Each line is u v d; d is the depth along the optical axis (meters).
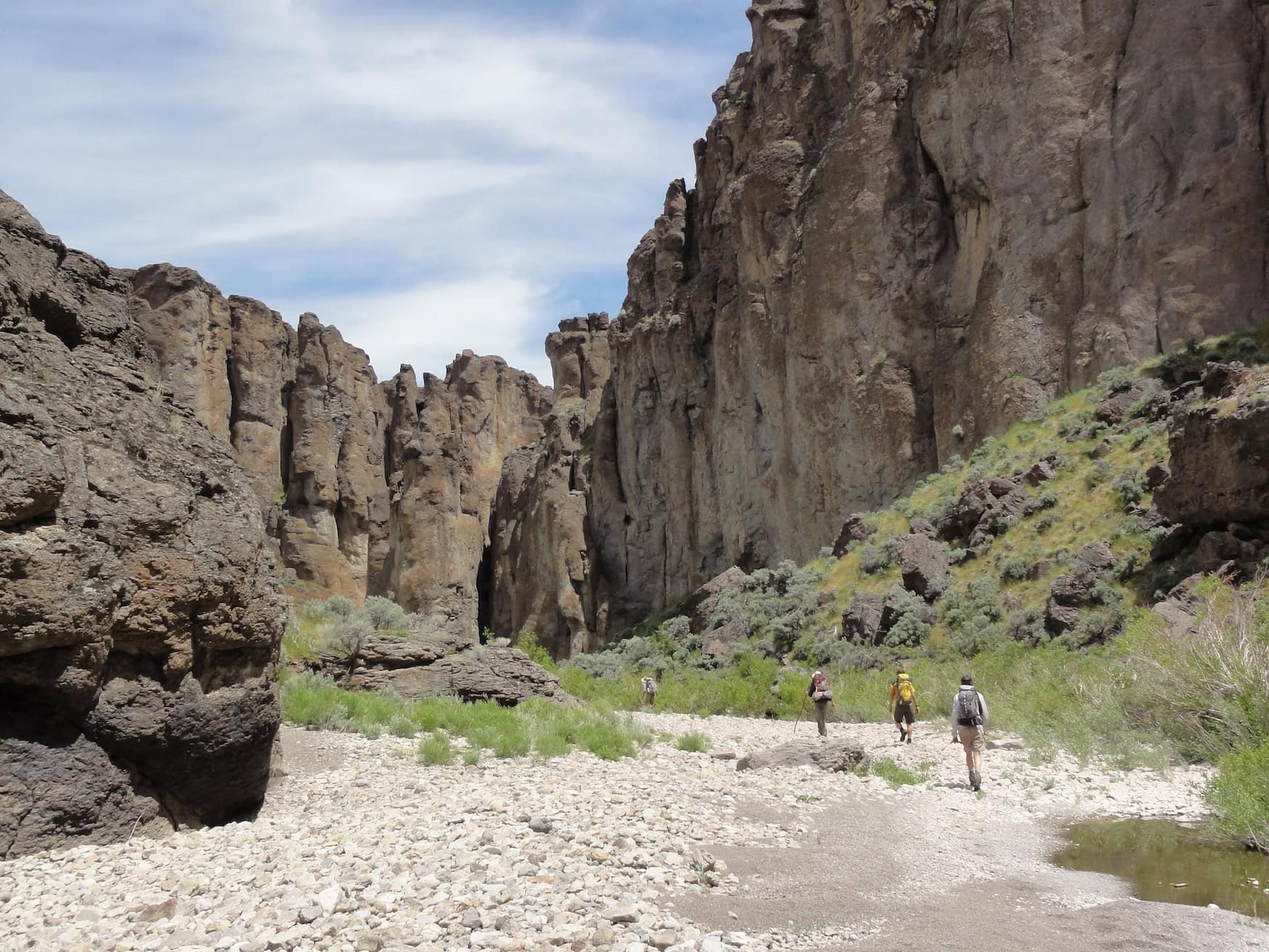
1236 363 30.12
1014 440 41.34
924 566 37.38
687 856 9.55
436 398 110.62
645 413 72.25
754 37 65.00
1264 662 15.05
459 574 91.19
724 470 61.12
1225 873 9.67
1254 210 38.38
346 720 19.14
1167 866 9.98
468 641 25.70
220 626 11.29
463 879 8.23
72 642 9.72
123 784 10.40
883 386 48.38
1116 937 7.50
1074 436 38.53
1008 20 45.88
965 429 44.75
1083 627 28.94
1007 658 28.66
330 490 101.25
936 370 47.06
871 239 50.28
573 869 8.59
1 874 8.98
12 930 7.46
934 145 48.59
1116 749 17.19
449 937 7.03
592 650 73.06
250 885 8.34
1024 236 43.88
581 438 83.44
